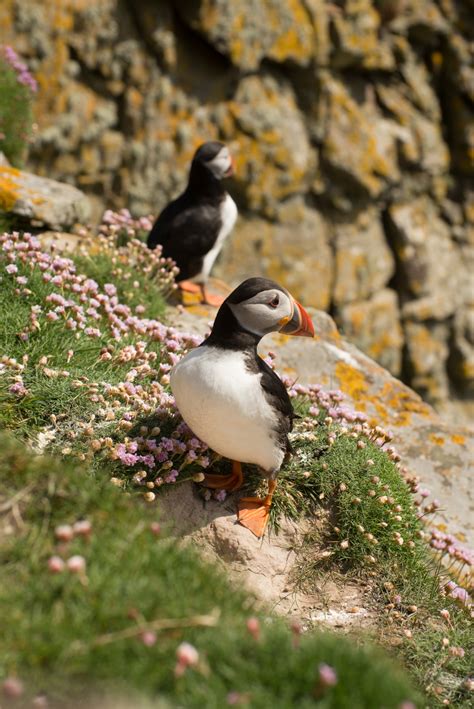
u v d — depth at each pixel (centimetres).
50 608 435
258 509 700
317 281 2053
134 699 408
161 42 1883
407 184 2119
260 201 1980
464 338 2189
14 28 1809
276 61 1962
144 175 1920
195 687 415
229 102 1947
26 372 734
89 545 474
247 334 645
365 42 2017
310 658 441
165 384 789
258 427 638
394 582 718
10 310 798
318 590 699
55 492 504
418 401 1062
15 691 385
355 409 1023
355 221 2080
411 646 656
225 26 1880
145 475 670
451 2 2112
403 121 2100
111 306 895
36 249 868
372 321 2103
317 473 740
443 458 976
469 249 2191
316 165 2031
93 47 1866
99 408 723
